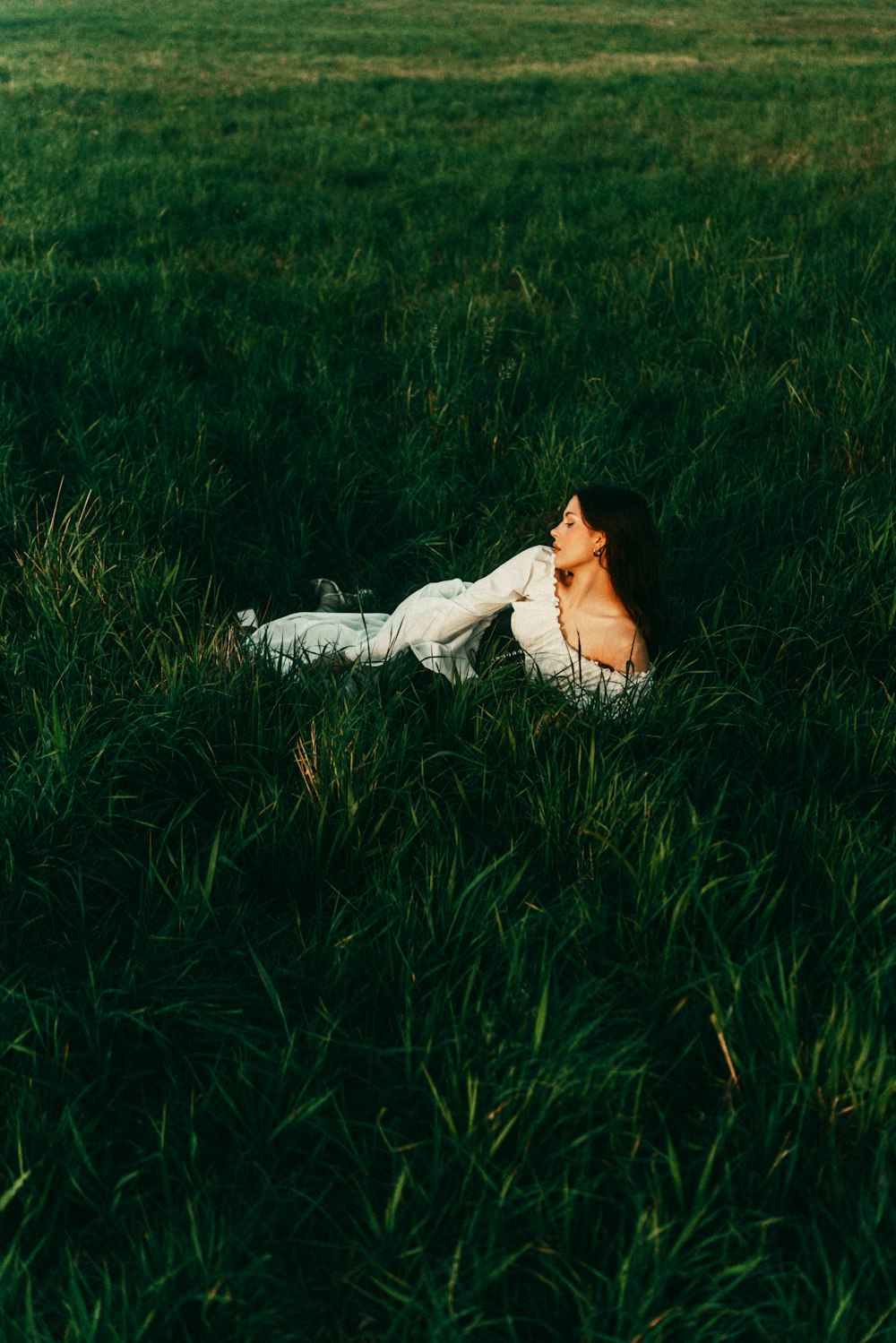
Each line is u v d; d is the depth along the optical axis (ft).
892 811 10.28
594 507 10.72
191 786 10.53
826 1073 7.40
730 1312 6.10
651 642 11.41
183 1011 7.93
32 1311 6.00
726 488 15.42
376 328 22.97
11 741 10.76
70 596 12.40
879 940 8.55
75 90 57.98
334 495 16.02
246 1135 7.23
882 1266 6.24
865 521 14.12
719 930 8.64
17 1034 7.67
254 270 26.91
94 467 15.46
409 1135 7.34
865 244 27.48
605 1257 6.42
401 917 8.54
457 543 15.44
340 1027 7.99
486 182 35.47
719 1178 7.02
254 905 9.39
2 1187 6.75
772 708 11.37
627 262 26.99
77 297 23.45
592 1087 7.23
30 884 9.03
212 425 17.08
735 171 37.58
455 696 11.06
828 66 71.46
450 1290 5.96
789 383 18.40
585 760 10.44
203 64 73.67
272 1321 6.21
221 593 14.30
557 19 116.37
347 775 9.81
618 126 48.24
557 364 20.35
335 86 61.82
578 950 8.55
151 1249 6.44
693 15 120.67
